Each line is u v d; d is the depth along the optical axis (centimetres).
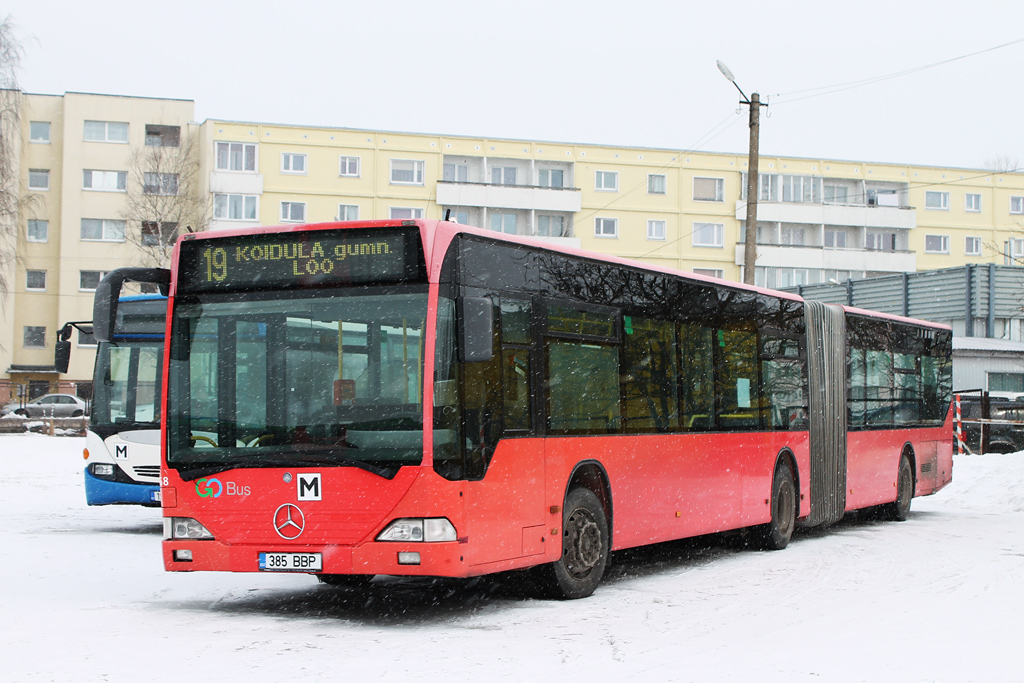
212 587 1058
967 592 1065
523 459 920
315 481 847
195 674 648
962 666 703
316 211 6419
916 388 2002
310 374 865
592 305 1053
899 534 1666
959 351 4275
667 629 855
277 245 886
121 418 1537
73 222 6366
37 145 6456
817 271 7138
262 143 6359
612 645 782
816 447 1583
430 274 845
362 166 6481
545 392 962
